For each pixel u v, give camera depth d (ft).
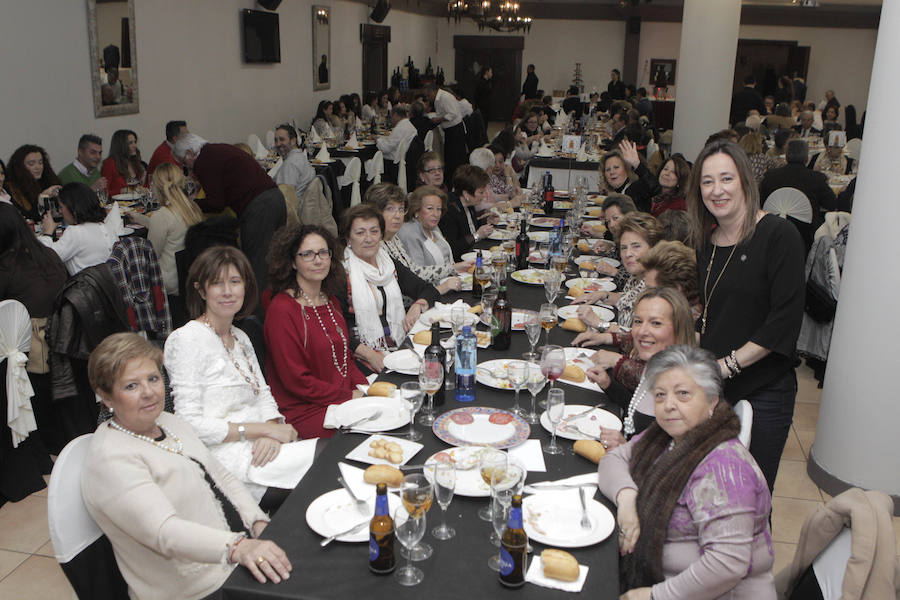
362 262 10.60
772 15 58.80
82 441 5.87
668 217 11.93
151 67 24.39
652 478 5.54
